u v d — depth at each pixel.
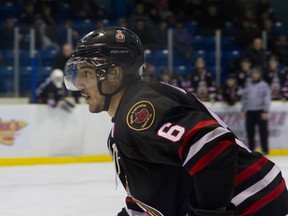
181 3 17.88
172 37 14.67
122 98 2.44
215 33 16.47
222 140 2.23
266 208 2.39
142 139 2.29
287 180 10.44
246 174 2.37
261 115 14.42
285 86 15.37
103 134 13.93
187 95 2.47
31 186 10.23
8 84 13.58
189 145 2.24
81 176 11.36
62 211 8.19
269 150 15.27
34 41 13.66
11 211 8.23
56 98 13.46
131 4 18.52
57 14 16.31
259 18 17.55
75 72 2.48
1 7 17.08
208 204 2.28
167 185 2.42
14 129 13.30
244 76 14.88
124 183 2.62
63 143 13.63
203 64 14.36
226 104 14.88
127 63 2.45
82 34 16.17
